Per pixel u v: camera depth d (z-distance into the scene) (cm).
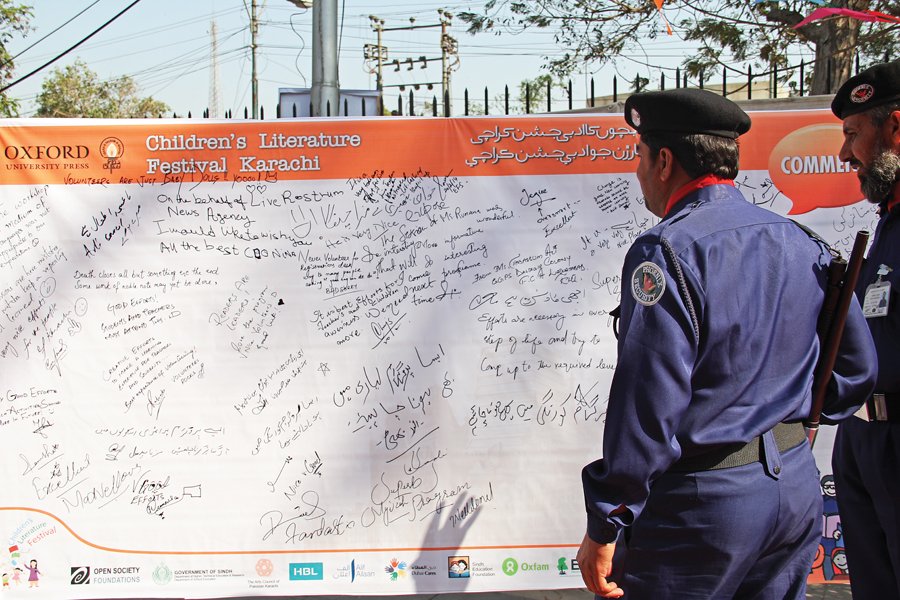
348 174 346
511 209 348
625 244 349
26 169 342
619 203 348
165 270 345
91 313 345
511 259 348
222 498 346
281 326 346
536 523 348
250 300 346
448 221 348
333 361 347
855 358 220
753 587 215
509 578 348
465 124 346
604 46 905
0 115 943
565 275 349
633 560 205
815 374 215
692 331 189
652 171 218
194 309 345
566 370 348
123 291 345
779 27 778
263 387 346
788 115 351
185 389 346
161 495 346
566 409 349
